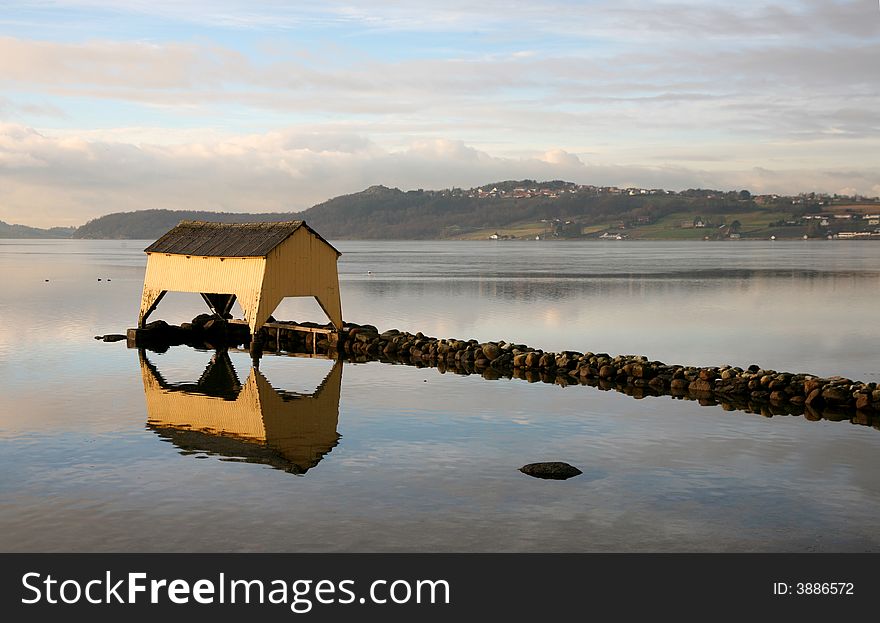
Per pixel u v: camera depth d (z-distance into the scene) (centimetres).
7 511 1792
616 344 4728
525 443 2384
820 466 2181
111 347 4384
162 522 1742
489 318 6038
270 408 2848
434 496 1909
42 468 2088
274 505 1841
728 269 13538
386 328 5425
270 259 4231
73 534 1683
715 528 1744
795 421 2703
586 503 1875
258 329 4184
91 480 1997
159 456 2205
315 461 2173
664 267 14425
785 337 5044
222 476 2041
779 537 1703
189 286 4506
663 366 3459
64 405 2845
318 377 3525
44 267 13812
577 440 2427
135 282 9869
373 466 2136
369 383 3378
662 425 2630
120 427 2527
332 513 1800
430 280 10712
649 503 1881
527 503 1870
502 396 3095
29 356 3997
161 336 4719
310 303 7350
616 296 8062
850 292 8550
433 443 2377
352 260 18575
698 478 2064
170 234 4819
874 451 2333
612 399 3050
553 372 3641
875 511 1844
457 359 3984
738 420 2712
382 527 1731
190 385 3284
